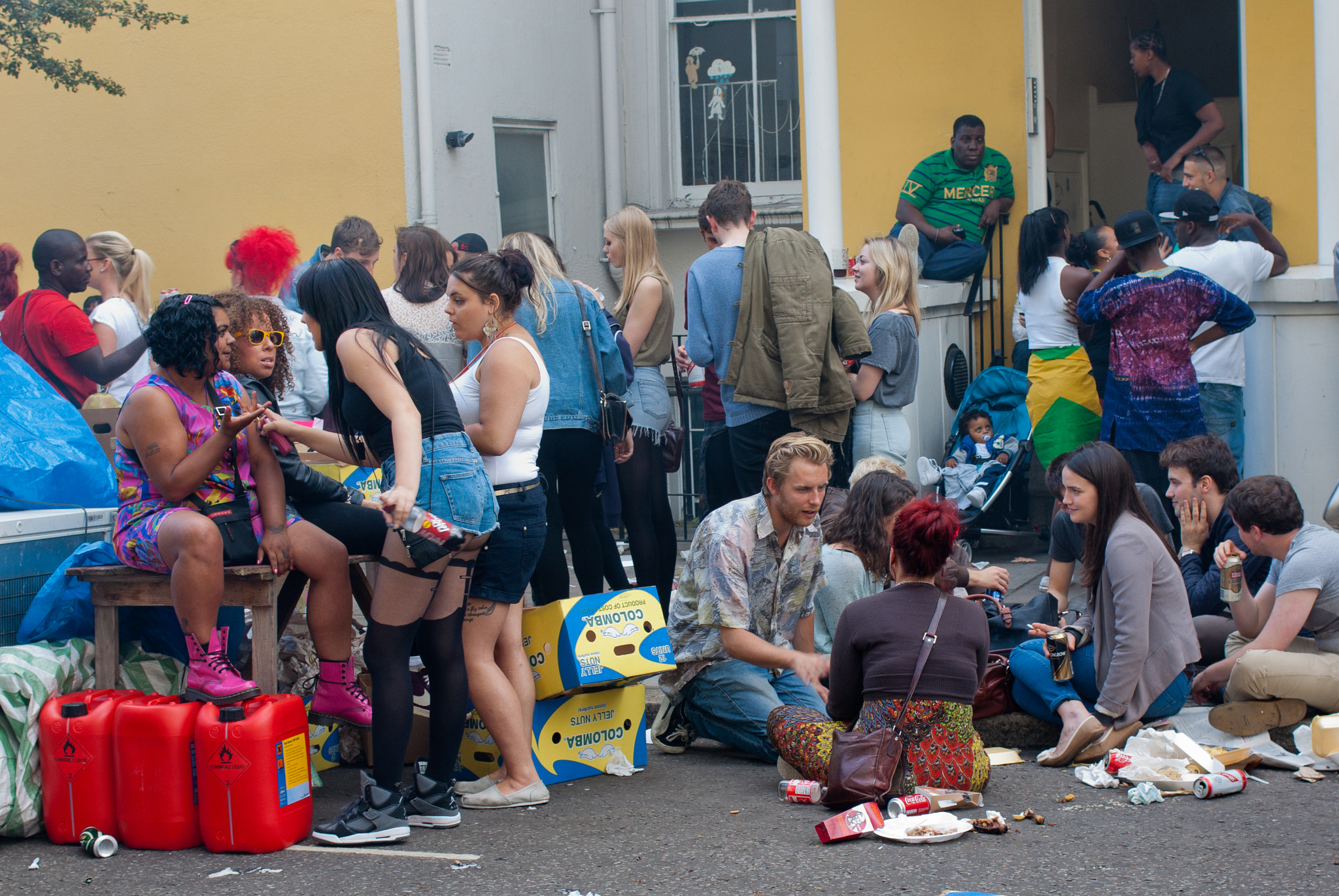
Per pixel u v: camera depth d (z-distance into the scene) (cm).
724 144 1359
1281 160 944
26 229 1220
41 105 1203
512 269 498
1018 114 1047
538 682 532
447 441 460
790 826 470
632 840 461
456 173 1158
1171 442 712
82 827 465
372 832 459
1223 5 1470
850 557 586
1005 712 566
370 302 466
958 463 921
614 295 1380
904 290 782
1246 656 535
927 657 480
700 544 557
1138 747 525
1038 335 890
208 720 454
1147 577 532
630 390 696
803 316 686
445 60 1141
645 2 1357
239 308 514
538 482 509
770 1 1331
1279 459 846
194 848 461
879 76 1084
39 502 551
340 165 1131
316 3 1123
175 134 1171
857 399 775
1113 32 1414
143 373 807
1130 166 1427
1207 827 451
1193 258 809
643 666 541
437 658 475
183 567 463
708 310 704
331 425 672
